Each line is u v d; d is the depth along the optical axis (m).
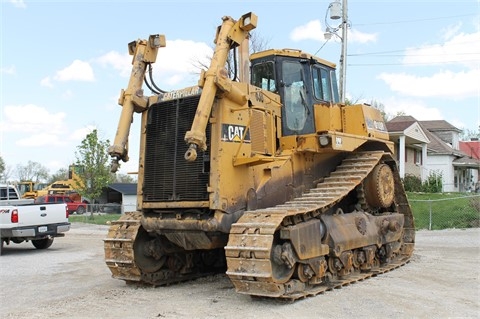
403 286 8.74
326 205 8.51
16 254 15.30
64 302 8.15
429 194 29.23
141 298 8.27
